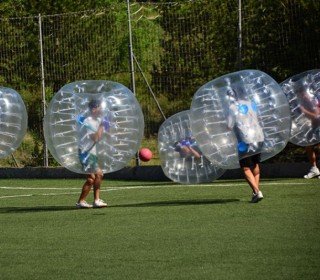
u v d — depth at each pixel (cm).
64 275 941
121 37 2312
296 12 2086
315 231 1149
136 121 1488
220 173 1653
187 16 2206
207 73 2184
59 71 2386
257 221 1274
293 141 1831
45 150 2447
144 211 1479
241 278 884
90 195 1861
